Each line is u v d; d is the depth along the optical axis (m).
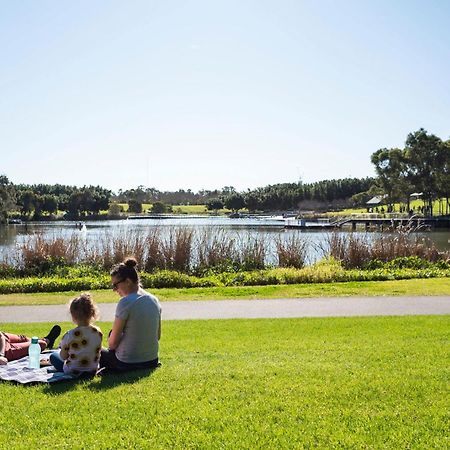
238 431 4.77
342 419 5.04
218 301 14.32
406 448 4.42
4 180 133.38
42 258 20.31
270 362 7.13
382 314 11.97
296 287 16.75
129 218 135.38
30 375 6.54
